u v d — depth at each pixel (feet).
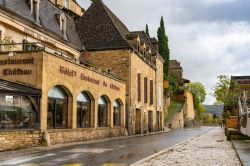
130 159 43.47
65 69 71.41
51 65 65.92
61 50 98.17
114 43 114.73
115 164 38.73
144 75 134.41
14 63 64.54
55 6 99.96
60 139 68.59
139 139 89.15
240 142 67.21
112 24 118.73
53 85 66.59
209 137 94.17
